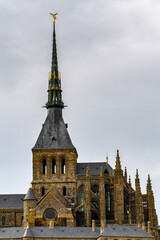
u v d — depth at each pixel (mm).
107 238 199500
